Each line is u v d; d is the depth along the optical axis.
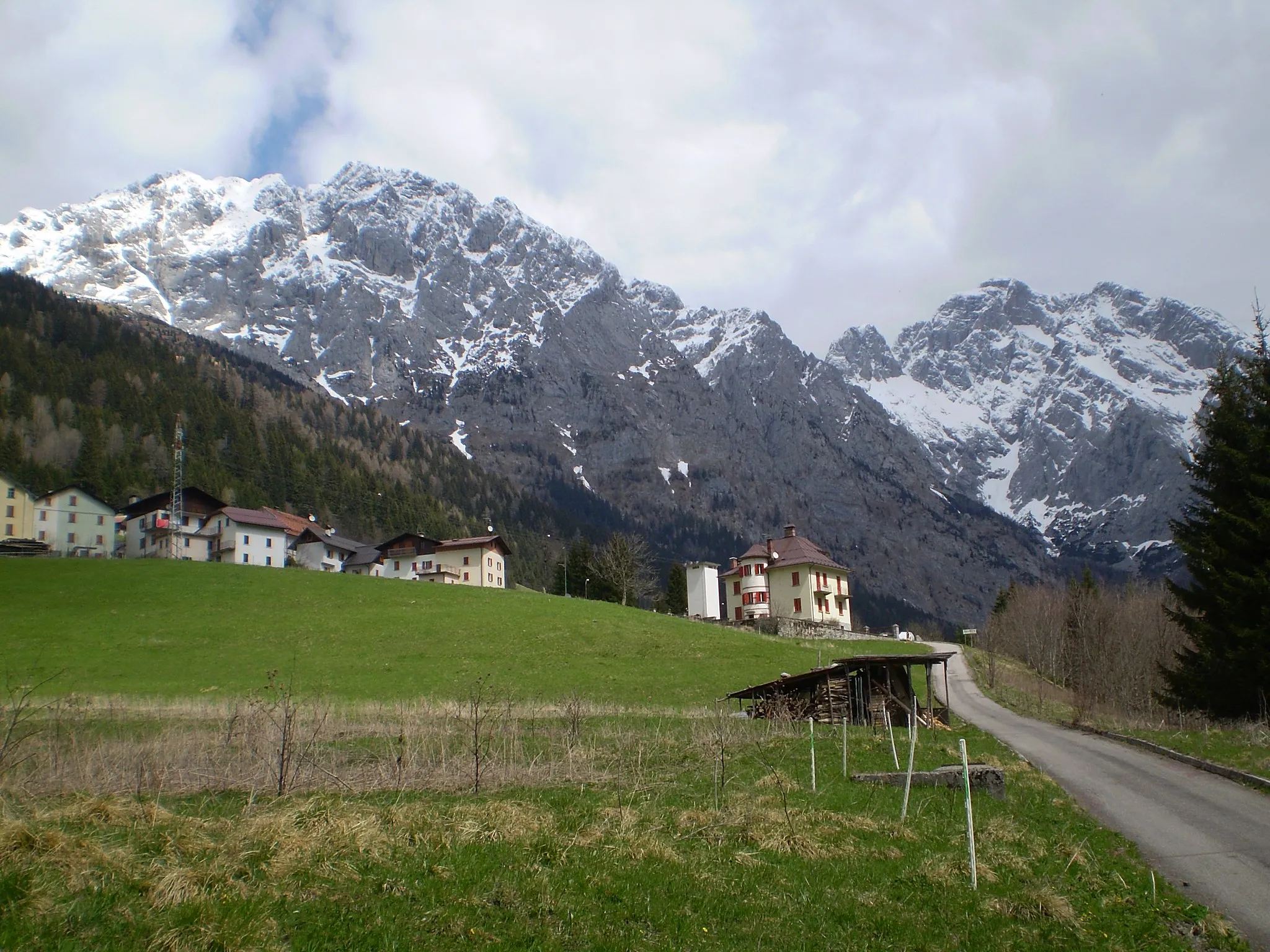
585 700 46.09
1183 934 13.82
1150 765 27.84
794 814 19.69
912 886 15.30
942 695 58.81
